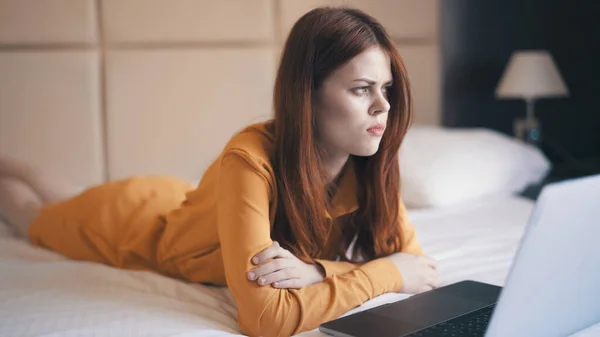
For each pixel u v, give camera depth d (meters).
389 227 1.41
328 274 1.26
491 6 3.08
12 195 2.09
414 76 3.02
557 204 0.86
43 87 2.58
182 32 2.72
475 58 3.09
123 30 2.65
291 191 1.26
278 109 1.28
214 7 2.74
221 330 1.23
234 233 1.19
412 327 1.09
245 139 1.29
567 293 0.98
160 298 1.41
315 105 1.26
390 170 1.38
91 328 1.22
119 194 1.79
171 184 1.87
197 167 2.78
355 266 1.34
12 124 2.56
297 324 1.17
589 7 3.12
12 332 1.23
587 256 0.96
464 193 2.41
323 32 1.23
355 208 1.38
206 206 1.43
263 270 1.18
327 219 1.35
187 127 2.75
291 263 1.22
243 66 2.78
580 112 3.17
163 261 1.56
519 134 3.08
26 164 2.17
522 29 3.12
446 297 1.24
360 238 1.45
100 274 1.59
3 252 1.87
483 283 1.33
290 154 1.26
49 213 1.89
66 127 2.62
